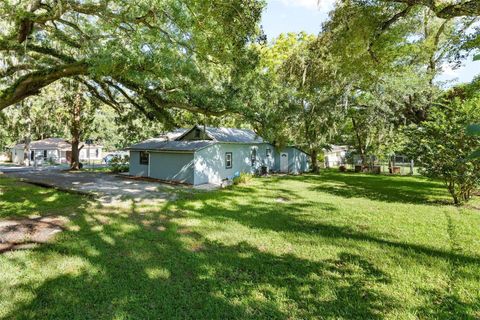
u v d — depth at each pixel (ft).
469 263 16.48
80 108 75.97
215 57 25.23
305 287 13.70
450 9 24.64
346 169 86.69
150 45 20.47
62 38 27.35
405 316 11.41
